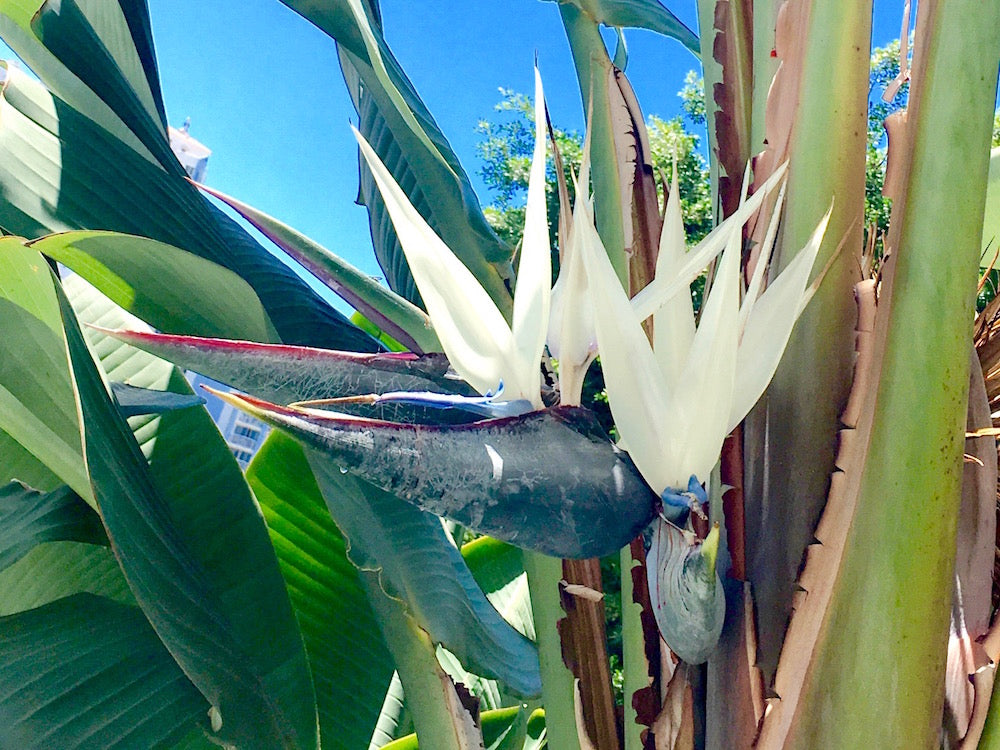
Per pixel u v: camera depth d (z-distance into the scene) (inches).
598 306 16.9
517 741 35.4
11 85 27.8
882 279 19.9
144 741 24.0
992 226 36.5
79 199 27.2
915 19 20.4
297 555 49.2
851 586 18.3
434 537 32.6
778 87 23.5
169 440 39.3
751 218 23.4
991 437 21.2
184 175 34.6
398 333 26.5
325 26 32.4
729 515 20.9
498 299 31.8
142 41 35.5
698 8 28.1
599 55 29.6
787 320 18.4
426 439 15.3
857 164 22.4
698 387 16.9
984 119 18.7
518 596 56.4
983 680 18.0
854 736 17.7
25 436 27.4
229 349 18.7
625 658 23.0
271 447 51.4
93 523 28.4
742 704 19.2
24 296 24.7
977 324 26.7
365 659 47.3
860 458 19.1
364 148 18.6
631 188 27.6
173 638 23.6
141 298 26.6
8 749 22.2
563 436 16.6
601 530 16.5
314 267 25.5
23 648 24.7
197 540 36.1
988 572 20.3
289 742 26.5
